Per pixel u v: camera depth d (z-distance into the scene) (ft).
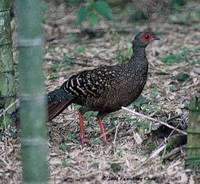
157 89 49.42
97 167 36.76
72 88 39.40
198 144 35.50
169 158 36.73
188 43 63.87
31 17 24.89
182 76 51.55
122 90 39.09
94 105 39.58
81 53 61.00
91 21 59.16
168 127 38.81
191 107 35.12
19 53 25.18
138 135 39.81
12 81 41.19
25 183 26.25
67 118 44.45
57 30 69.31
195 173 35.53
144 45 39.37
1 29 40.29
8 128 40.98
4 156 38.27
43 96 25.54
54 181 35.40
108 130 41.45
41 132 25.71
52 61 58.54
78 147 39.47
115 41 63.98
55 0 77.82
